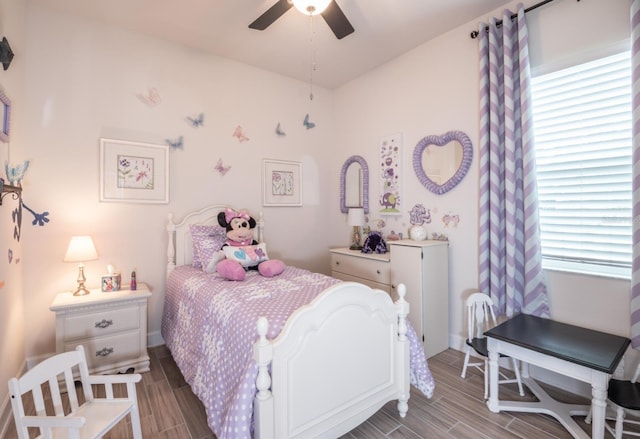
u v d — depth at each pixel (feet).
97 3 7.93
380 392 6.06
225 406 5.07
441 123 9.53
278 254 12.24
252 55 10.65
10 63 6.75
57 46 8.20
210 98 10.55
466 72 8.89
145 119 9.44
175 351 7.89
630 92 6.32
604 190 6.70
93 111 8.67
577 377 5.38
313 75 12.23
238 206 11.21
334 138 13.57
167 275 9.58
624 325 6.42
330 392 5.31
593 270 6.89
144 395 7.03
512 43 7.82
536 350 5.73
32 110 7.87
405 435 5.79
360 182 12.30
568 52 7.06
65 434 4.36
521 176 7.74
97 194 8.76
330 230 13.67
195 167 10.32
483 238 8.27
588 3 6.78
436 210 9.76
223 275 7.95
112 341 7.80
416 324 8.66
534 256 7.38
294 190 12.57
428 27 9.04
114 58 8.94
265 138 11.79
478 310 7.83
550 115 7.42
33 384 4.18
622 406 5.05
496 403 6.43
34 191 7.94
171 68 9.83
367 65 11.41
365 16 8.45
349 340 5.56
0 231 6.13
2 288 6.18
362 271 10.44
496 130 7.97
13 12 6.98
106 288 8.29
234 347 5.32
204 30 9.16
